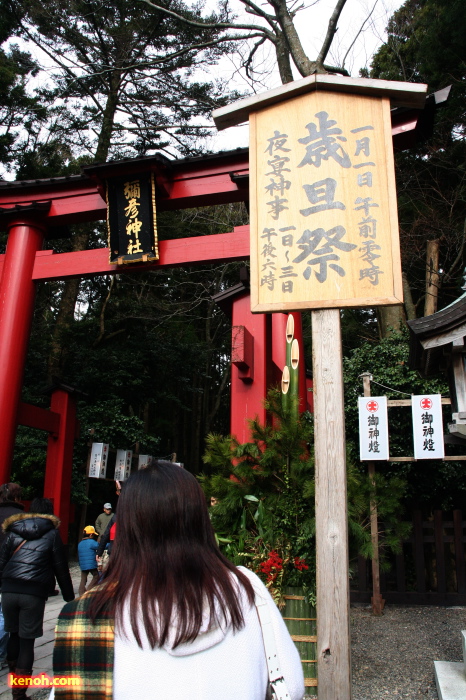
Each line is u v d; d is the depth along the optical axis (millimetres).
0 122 13781
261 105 3465
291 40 8820
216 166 6836
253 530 4410
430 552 7977
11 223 7512
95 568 6852
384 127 3217
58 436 9352
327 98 3340
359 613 6621
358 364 8711
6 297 7133
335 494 2785
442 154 11570
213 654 1061
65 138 15188
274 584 3902
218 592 1118
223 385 19812
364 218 3119
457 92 11492
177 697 1006
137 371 14875
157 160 6570
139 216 6695
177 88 15078
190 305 17734
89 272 7039
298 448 4309
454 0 10414
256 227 3299
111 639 1062
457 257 11141
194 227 16188
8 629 3688
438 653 4988
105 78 15273
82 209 7289
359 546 4316
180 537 1169
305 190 3254
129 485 1241
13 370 6941
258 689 1087
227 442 4535
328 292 3066
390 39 12547
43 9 13125
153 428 19000
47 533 3793
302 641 3859
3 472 6691
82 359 14336
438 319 4320
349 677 2549
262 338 6684
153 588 1087
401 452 8039
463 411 4250
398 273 2996
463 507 8375
